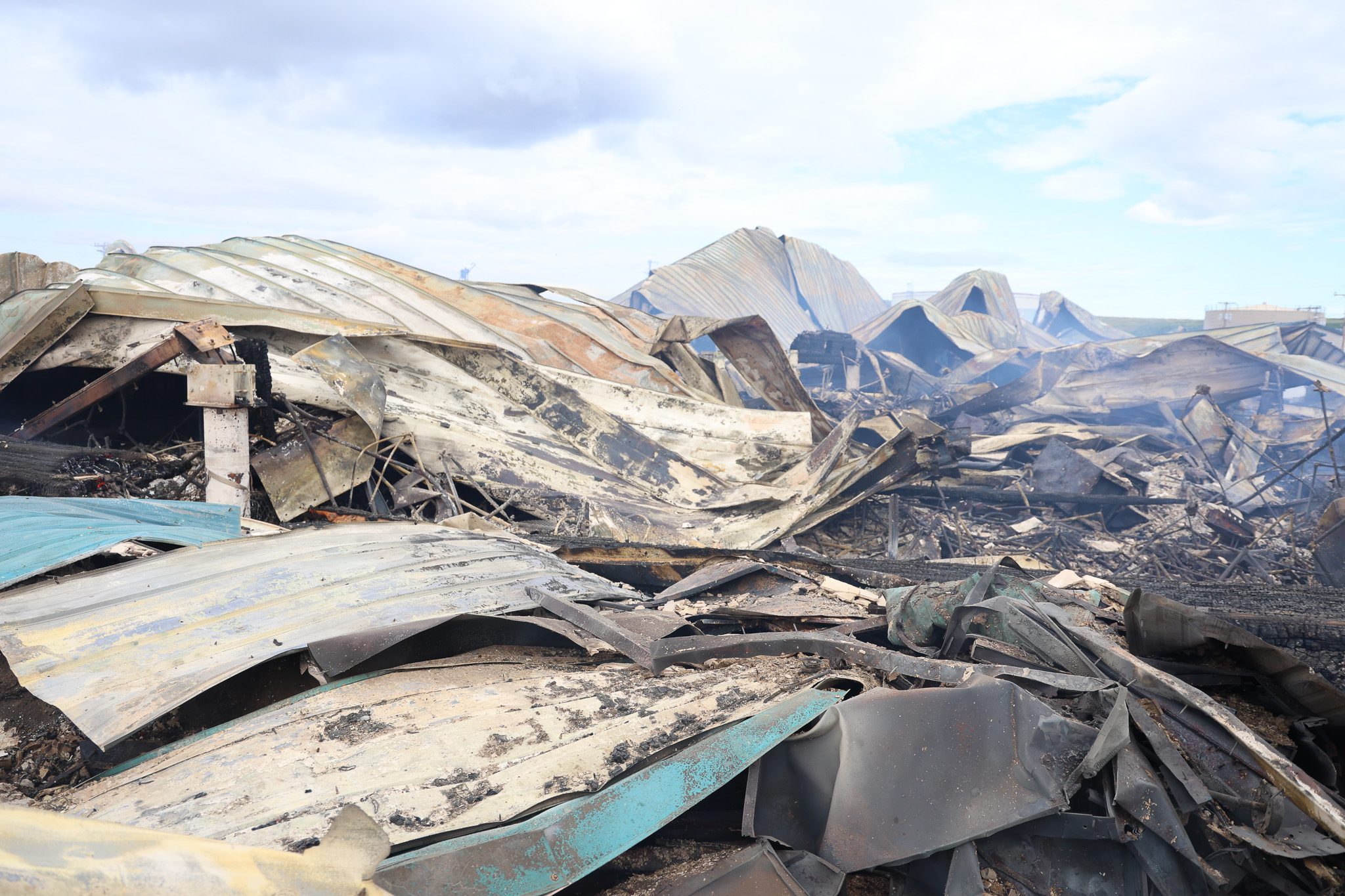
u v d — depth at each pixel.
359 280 15.26
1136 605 3.93
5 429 10.96
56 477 7.84
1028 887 2.95
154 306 10.30
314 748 3.12
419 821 2.65
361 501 9.69
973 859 2.89
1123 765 2.96
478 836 2.57
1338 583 10.43
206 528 6.01
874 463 10.74
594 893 2.95
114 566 4.78
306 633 4.03
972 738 3.11
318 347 9.54
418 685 3.79
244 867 1.91
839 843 3.03
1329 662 6.60
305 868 2.00
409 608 4.46
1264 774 3.05
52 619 3.95
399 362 11.48
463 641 4.41
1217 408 18.70
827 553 10.91
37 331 9.62
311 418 9.55
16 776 3.74
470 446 10.20
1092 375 23.92
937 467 11.03
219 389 7.88
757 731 3.21
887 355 33.34
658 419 12.31
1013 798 2.94
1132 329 57.16
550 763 3.04
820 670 4.18
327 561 5.12
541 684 3.88
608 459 10.96
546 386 11.52
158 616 4.09
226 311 10.62
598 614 4.63
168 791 2.87
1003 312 45.53
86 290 9.92
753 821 3.08
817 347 32.44
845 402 26.83
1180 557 11.57
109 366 10.02
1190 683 3.73
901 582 7.15
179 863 1.81
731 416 12.30
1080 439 18.28
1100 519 13.07
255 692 4.05
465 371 11.77
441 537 6.16
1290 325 30.48
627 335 16.81
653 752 3.16
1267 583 9.89
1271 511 14.47
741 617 5.50
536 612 4.75
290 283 14.38
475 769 2.99
